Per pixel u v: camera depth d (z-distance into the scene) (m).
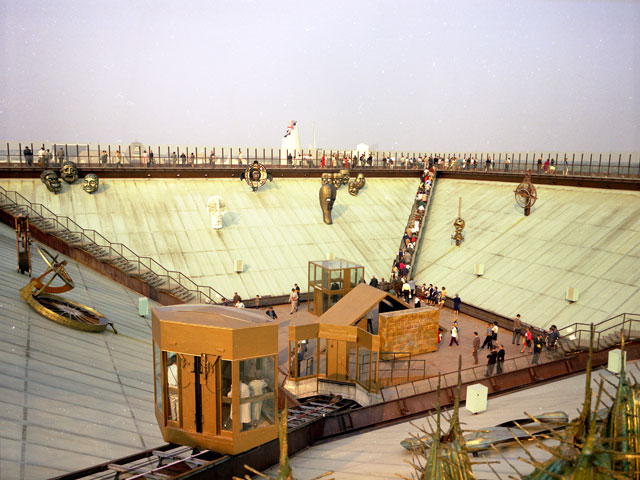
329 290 35.09
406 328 29.14
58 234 34.19
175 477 10.49
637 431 4.89
